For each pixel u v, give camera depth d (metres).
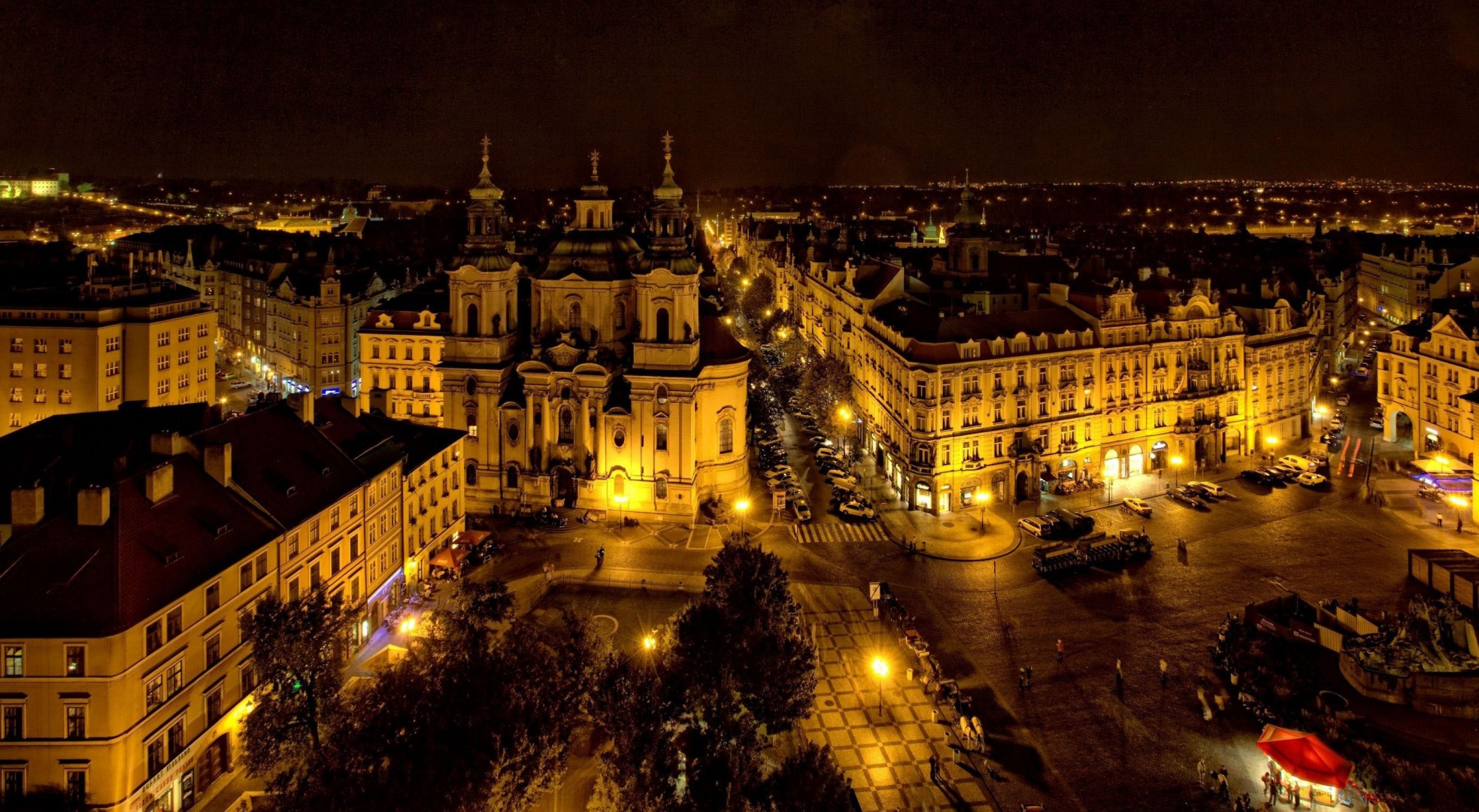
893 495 128.62
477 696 52.97
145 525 62.62
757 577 71.25
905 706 75.56
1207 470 135.25
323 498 78.38
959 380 118.75
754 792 51.84
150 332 129.75
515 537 114.12
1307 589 94.06
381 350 151.88
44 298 129.12
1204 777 64.25
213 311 142.88
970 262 179.00
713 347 125.31
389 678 57.62
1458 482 120.19
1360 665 71.81
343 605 73.62
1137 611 90.69
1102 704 74.62
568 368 119.94
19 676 55.12
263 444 78.88
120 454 69.38
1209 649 82.75
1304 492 125.00
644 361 118.50
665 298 117.75
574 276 122.62
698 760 56.75
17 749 55.31
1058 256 192.25
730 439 125.44
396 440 97.06
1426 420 134.25
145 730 57.84
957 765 67.38
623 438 120.00
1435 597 89.38
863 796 63.81
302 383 181.38
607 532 115.81
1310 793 61.75
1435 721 67.25
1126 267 197.88
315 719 60.25
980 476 122.00
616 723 57.06
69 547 59.28
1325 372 185.12
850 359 163.88
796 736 71.38
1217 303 135.50
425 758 47.69
